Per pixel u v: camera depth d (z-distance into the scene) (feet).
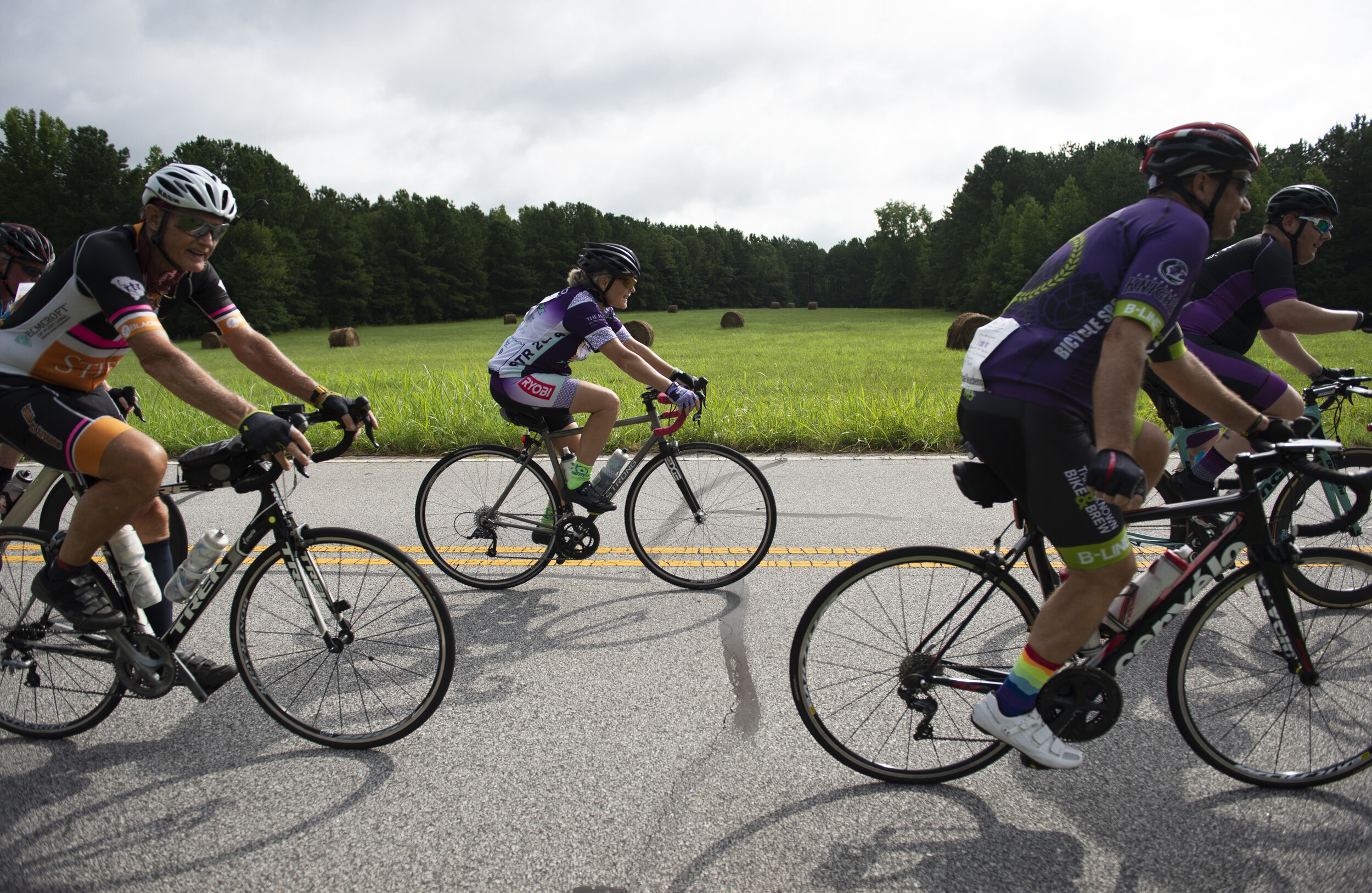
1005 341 6.54
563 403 12.25
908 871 6.23
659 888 6.07
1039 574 7.29
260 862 6.45
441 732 8.43
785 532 15.51
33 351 7.54
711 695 9.16
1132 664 9.70
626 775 7.60
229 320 8.59
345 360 89.71
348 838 6.73
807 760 7.81
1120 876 6.15
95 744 8.30
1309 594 7.11
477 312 278.05
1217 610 7.86
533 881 6.16
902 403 27.14
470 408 27.84
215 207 7.31
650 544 14.29
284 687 9.18
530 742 8.20
